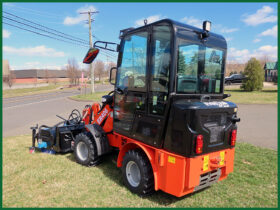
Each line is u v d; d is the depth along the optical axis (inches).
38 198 138.6
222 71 150.1
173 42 116.9
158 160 126.3
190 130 112.7
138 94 141.7
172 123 119.3
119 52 161.3
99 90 1466.5
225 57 150.3
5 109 627.8
